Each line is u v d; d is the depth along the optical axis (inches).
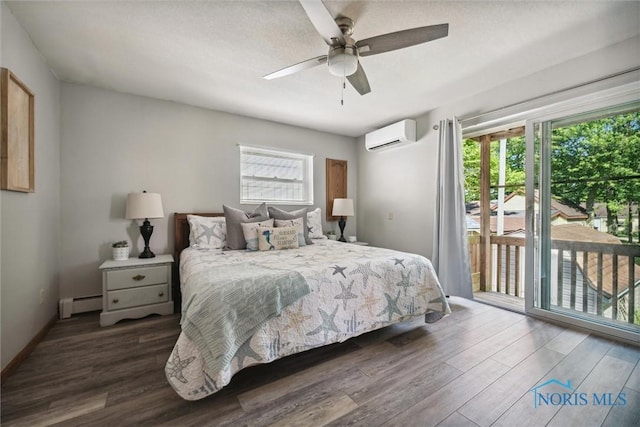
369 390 59.9
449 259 123.6
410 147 145.6
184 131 125.2
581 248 92.4
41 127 86.0
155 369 67.6
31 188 76.0
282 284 65.4
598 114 87.1
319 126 158.9
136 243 114.9
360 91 87.9
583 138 90.7
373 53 68.1
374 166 168.9
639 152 80.2
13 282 67.6
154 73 96.8
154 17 68.3
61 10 65.8
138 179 115.6
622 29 73.8
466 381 62.8
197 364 53.7
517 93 102.0
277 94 114.3
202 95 115.6
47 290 90.0
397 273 84.4
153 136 118.4
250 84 105.0
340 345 80.7
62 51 83.2
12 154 65.5
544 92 94.9
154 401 56.1
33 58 79.2
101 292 108.7
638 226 81.7
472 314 104.8
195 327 55.6
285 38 76.9
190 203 126.6
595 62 84.0
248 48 81.6
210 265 80.0
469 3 64.2
